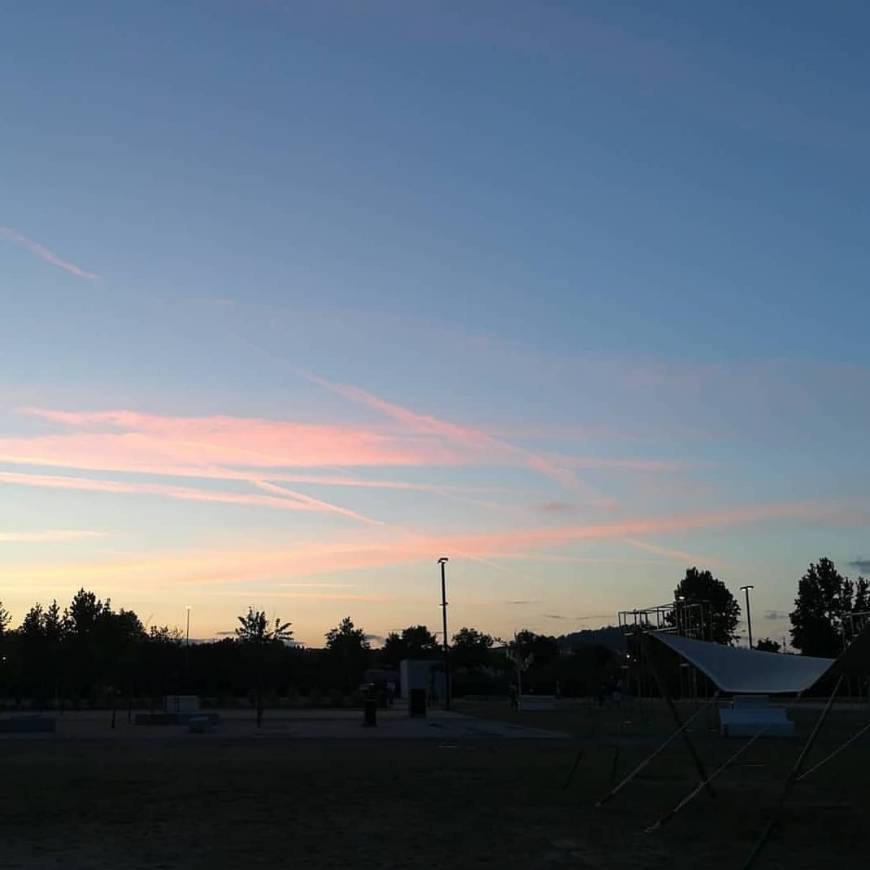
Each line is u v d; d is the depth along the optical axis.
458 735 32.53
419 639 119.69
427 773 20.41
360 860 11.48
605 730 35.00
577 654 76.12
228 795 16.92
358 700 62.56
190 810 15.25
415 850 12.10
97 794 17.02
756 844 11.70
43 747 27.11
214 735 32.47
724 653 15.34
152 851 12.01
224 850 12.08
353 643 82.81
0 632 60.69
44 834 13.17
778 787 18.27
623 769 21.28
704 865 11.30
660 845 12.53
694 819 14.54
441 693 74.38
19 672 59.50
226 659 65.19
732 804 16.03
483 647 109.56
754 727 30.50
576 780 19.30
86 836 13.03
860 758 23.70
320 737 31.47
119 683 51.47
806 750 11.79
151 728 37.03
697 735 31.59
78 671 52.47
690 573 87.44
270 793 17.20
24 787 17.92
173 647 61.06
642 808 15.67
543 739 30.55
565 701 67.44
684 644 15.73
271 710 55.97
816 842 12.80
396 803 16.06
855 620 46.94
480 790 17.75
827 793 17.45
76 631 60.41
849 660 12.19
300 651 79.00
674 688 60.41
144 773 20.19
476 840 12.80
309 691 72.50
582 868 11.10
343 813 15.00
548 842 12.69
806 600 82.31
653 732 33.78
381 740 30.12
